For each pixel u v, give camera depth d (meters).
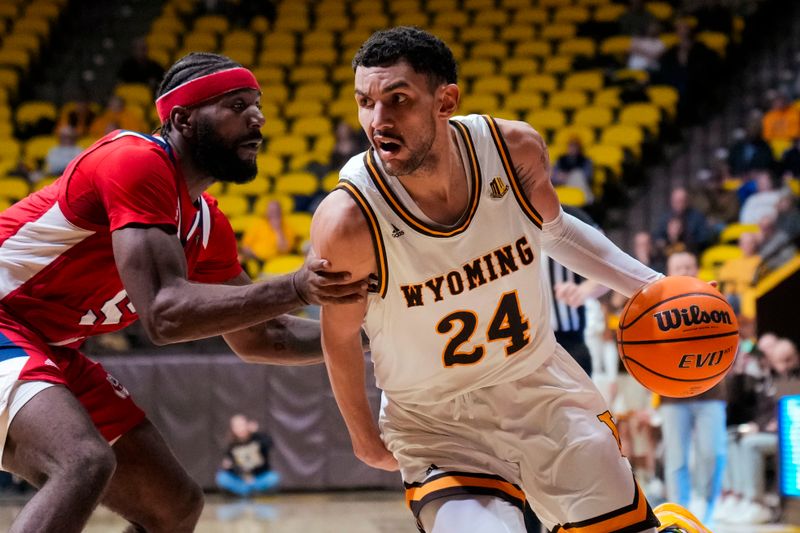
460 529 4.63
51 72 25.14
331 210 4.57
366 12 26.27
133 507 5.64
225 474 13.71
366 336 5.80
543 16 25.34
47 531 4.56
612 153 20.44
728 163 19.58
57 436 4.77
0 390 4.91
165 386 13.80
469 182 4.66
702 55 22.47
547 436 4.97
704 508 11.94
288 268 17.03
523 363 4.99
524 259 4.80
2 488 14.27
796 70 22.97
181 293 4.71
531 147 4.83
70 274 5.28
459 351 4.85
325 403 13.82
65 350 5.52
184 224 5.39
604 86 22.64
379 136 4.47
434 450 5.00
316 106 22.64
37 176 19.83
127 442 5.55
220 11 26.44
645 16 24.39
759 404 12.55
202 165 5.34
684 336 5.06
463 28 25.16
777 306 13.19
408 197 4.59
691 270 11.38
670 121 21.95
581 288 8.06
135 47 23.95
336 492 14.02
